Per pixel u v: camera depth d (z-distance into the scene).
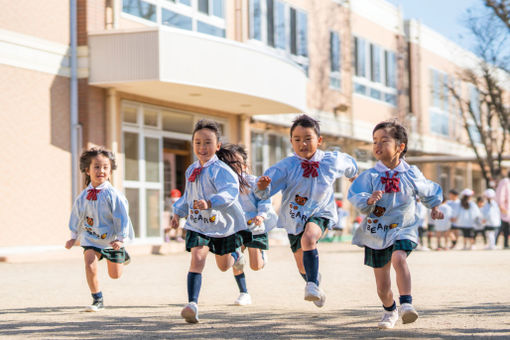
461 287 8.25
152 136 17.05
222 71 15.88
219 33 18.89
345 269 11.14
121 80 14.96
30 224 14.28
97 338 4.85
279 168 5.80
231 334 4.98
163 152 18.14
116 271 6.55
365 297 7.35
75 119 15.13
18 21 14.26
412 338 4.76
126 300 7.27
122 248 6.55
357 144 27.02
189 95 16.58
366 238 5.32
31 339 4.83
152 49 14.80
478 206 20.25
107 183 6.46
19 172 14.14
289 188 5.85
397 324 5.42
